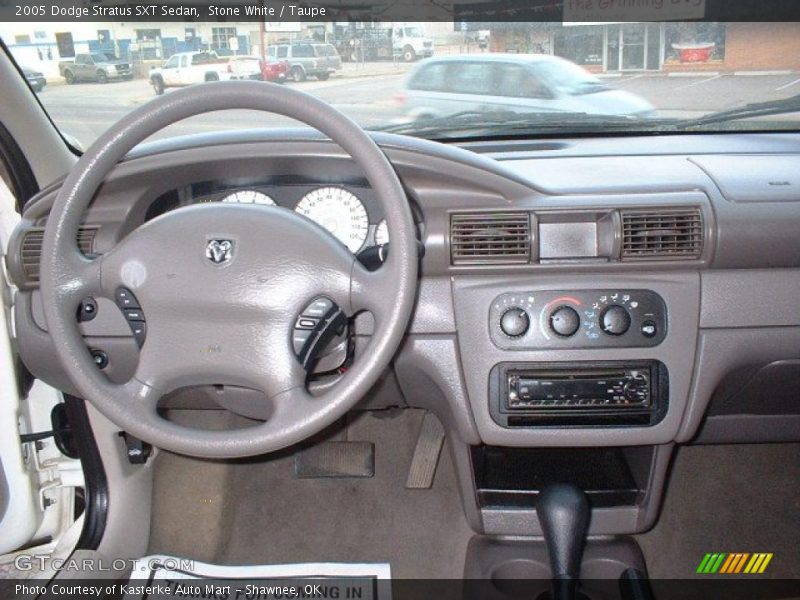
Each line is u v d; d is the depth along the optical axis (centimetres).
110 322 149
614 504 170
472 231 141
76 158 182
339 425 213
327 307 117
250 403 154
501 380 147
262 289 116
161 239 120
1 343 153
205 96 113
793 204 140
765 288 142
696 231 139
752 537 195
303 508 204
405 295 114
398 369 154
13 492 158
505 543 174
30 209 146
